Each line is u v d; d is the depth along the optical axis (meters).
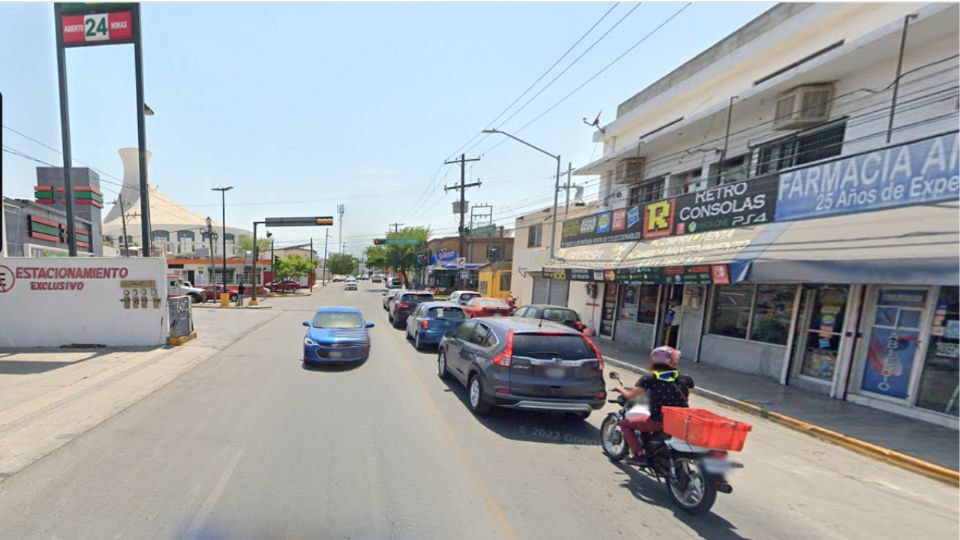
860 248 6.67
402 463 4.52
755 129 10.77
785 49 10.09
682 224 11.62
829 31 9.13
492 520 3.49
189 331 12.73
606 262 13.38
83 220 18.94
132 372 8.46
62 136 12.43
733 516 3.81
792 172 8.64
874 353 7.55
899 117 7.80
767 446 5.78
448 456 4.78
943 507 4.19
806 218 8.25
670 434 3.91
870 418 6.75
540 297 20.97
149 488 3.79
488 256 41.00
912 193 6.53
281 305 28.55
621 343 14.40
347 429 5.46
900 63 7.36
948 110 7.12
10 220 14.58
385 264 53.66
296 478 4.07
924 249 5.81
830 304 8.38
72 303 11.02
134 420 5.64
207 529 3.18
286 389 7.34
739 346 10.19
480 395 6.10
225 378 8.10
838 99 8.91
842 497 4.32
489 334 6.57
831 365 8.26
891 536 3.60
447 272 44.41
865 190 7.23
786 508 4.02
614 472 4.58
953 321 6.53
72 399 6.56
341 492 3.83
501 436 5.51
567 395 5.78
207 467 4.25
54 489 3.74
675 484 3.96
